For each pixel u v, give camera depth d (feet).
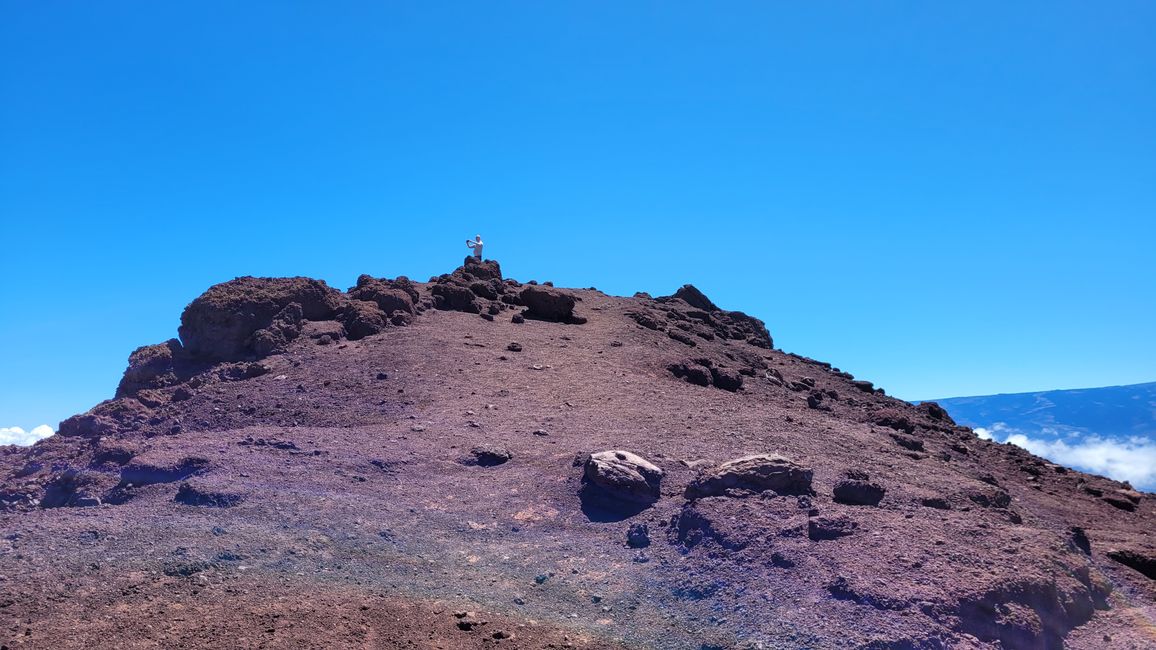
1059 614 33.63
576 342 83.35
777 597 33.09
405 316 83.56
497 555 38.50
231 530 38.81
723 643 30.66
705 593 34.17
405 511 42.96
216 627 29.71
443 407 60.39
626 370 74.02
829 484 45.14
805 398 79.46
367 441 52.90
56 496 46.75
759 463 43.09
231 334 73.36
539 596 34.58
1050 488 63.72
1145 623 35.60
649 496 43.50
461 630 31.09
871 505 41.73
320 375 67.26
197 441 52.08
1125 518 56.54
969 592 32.37
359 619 31.22
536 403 62.34
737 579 34.63
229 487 43.65
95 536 37.73
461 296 93.50
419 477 47.75
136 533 38.17
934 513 40.88
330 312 82.07
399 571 36.29
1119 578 40.91
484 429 55.88
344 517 41.50
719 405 64.90
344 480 46.44
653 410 61.16
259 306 76.28
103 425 58.54
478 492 45.80
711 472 43.37
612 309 104.12
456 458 50.49
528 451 51.44
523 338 82.43
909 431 74.02
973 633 31.07
